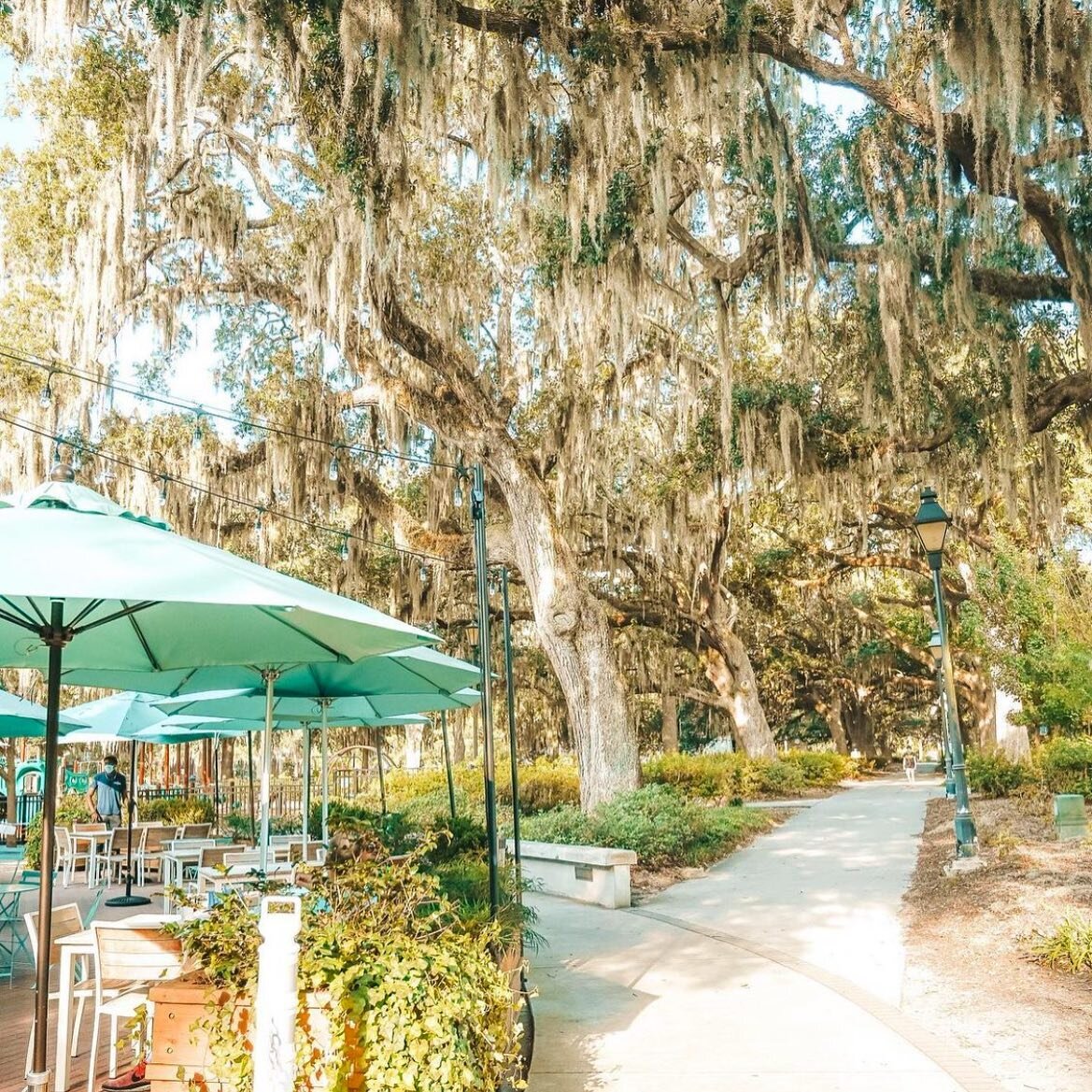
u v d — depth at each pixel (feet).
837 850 50.37
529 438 73.56
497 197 42.50
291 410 66.18
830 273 55.77
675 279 61.00
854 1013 21.34
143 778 105.70
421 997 11.25
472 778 77.30
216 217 58.44
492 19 41.14
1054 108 38.81
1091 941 24.03
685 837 46.91
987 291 49.32
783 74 43.91
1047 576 58.13
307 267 54.90
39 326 60.70
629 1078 17.35
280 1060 9.98
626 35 40.65
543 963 26.94
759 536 108.37
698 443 67.87
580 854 39.04
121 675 24.30
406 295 59.72
